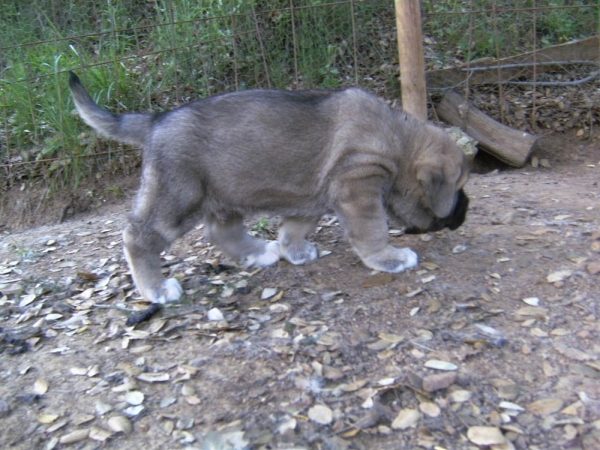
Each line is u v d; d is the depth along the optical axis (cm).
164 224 91
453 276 92
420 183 94
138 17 200
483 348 74
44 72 168
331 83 173
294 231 101
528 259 94
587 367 69
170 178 89
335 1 178
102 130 94
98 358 80
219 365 76
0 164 161
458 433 62
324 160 91
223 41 177
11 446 66
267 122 90
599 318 77
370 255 95
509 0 190
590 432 61
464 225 110
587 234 100
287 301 90
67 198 155
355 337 78
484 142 153
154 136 90
